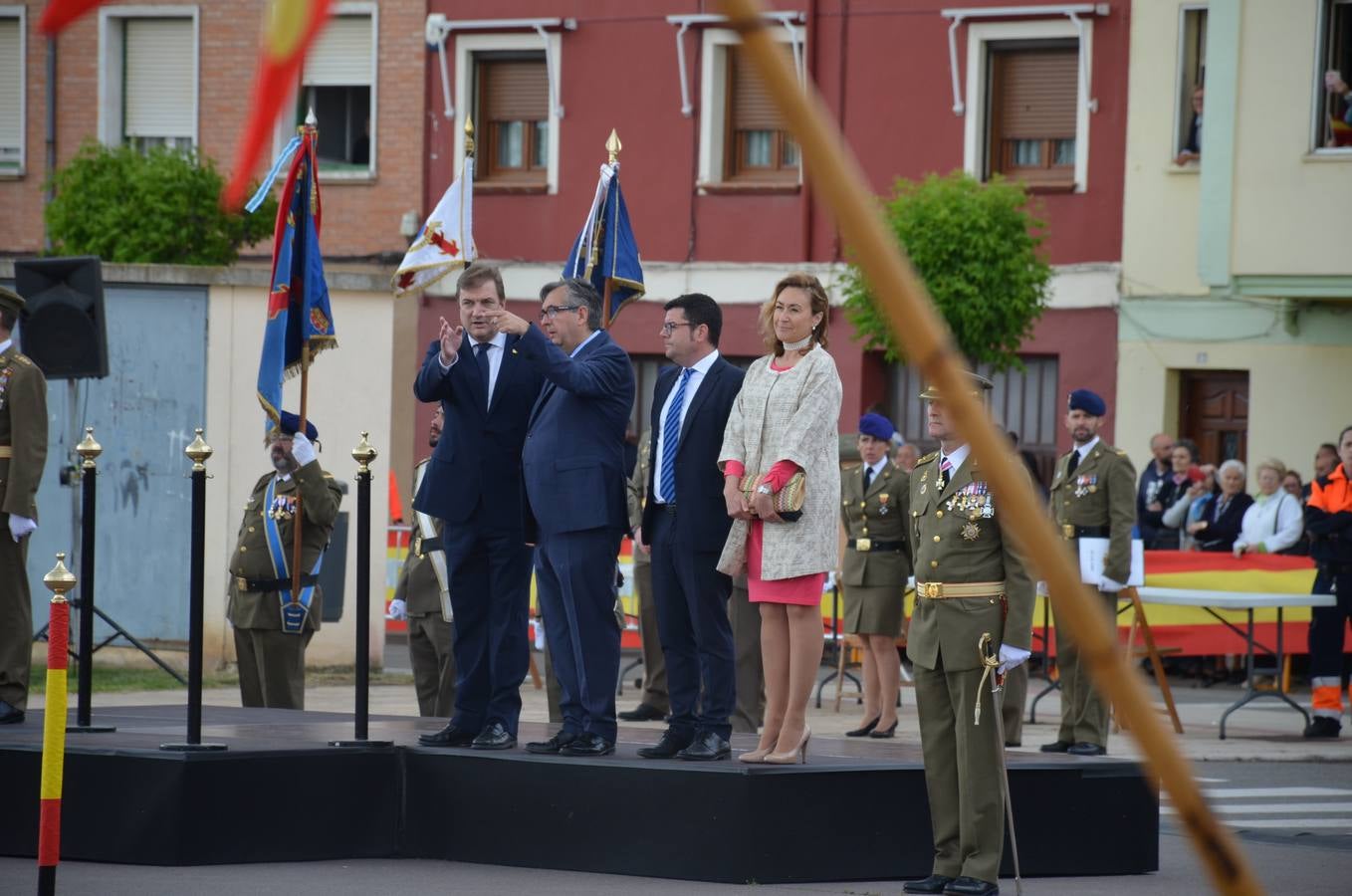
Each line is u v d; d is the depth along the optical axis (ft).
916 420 172.14
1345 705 116.78
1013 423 168.25
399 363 172.24
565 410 55.52
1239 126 149.59
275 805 56.29
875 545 88.58
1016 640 51.44
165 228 166.71
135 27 194.18
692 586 54.95
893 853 55.42
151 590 114.73
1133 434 161.79
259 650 79.77
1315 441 152.97
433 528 80.12
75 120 194.49
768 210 177.58
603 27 182.91
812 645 54.65
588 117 183.73
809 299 53.31
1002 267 149.18
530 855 56.18
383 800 58.23
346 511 115.44
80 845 55.72
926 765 53.52
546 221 185.47
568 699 57.41
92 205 168.35
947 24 169.37
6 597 66.85
